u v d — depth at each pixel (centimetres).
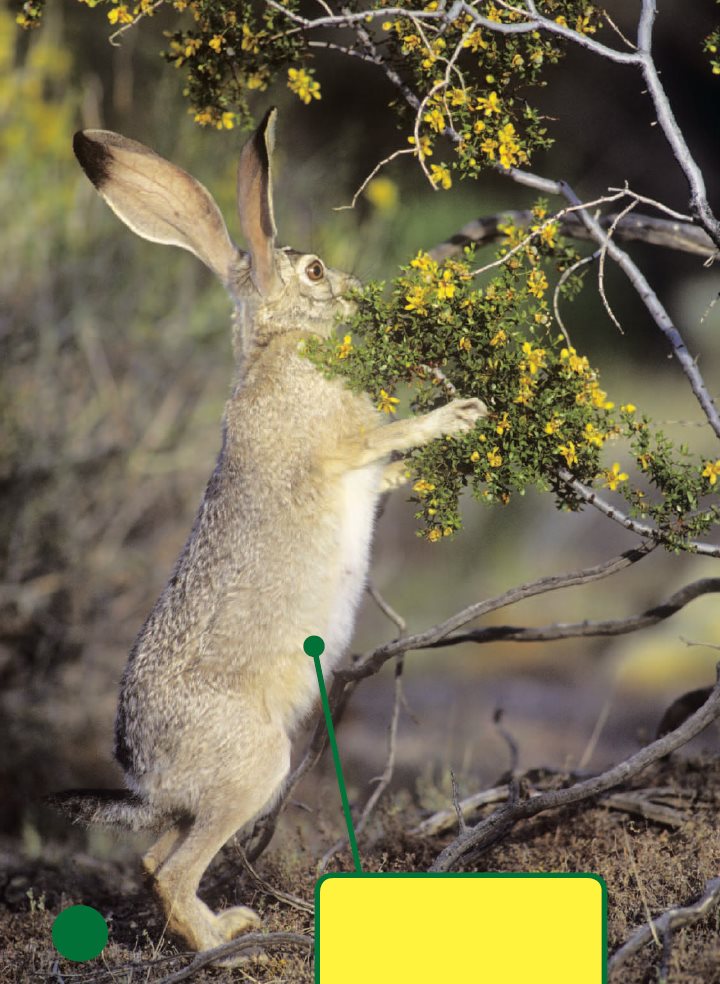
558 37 845
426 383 915
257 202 898
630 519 838
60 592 1580
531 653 2142
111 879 1091
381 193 1925
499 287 807
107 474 1617
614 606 2177
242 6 885
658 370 2675
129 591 1630
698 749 1299
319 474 911
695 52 3069
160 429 1677
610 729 1792
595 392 803
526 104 898
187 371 1742
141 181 952
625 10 3008
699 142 3119
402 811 1109
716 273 2895
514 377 809
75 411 1623
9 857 1194
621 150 3098
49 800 898
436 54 813
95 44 2211
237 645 879
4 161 1714
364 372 835
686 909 724
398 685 1048
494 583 2272
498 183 2730
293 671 894
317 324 962
